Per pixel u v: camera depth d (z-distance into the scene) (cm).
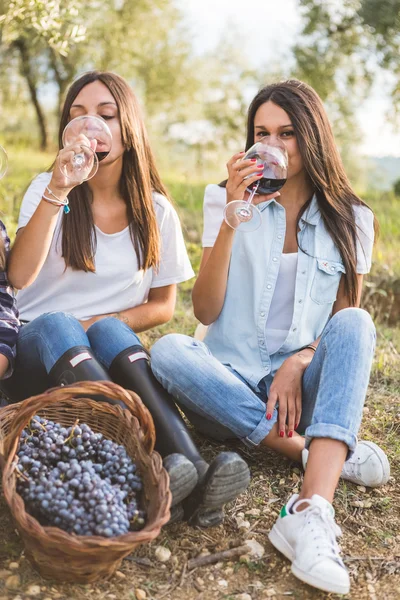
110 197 260
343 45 818
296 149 246
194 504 206
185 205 686
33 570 187
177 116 1258
